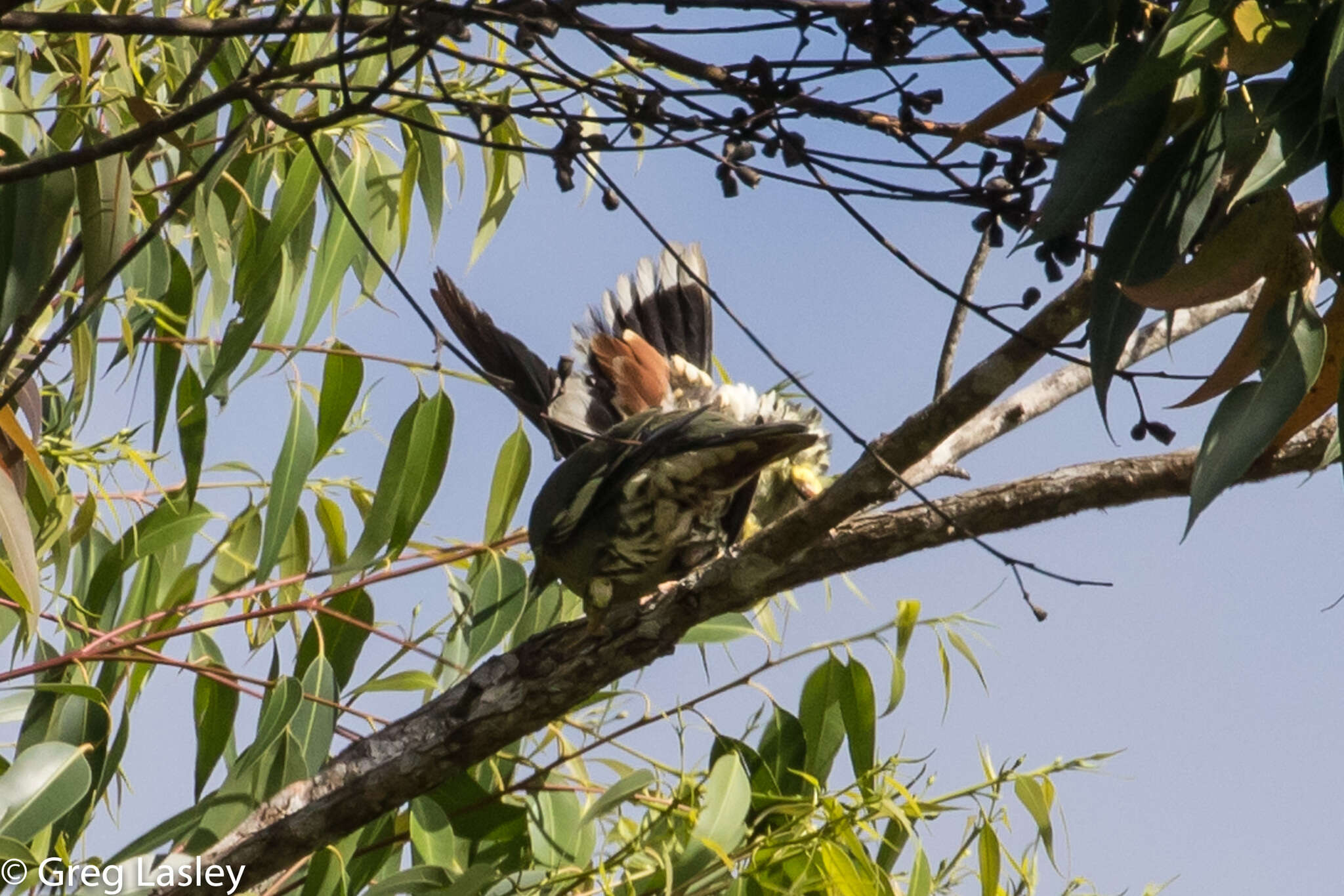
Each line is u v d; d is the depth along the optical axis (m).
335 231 9.52
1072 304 6.73
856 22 5.54
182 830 8.52
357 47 9.47
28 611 7.27
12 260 7.17
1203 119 5.34
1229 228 5.18
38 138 7.83
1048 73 5.31
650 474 8.51
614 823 9.49
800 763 9.05
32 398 8.34
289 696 8.56
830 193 5.71
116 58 8.79
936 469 8.68
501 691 8.52
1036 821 8.11
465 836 9.17
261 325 9.00
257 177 10.08
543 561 9.12
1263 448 5.11
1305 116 4.89
